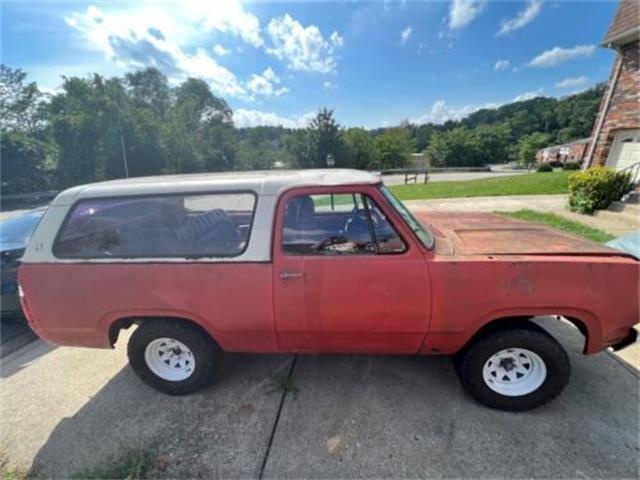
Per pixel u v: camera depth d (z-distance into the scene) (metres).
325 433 2.26
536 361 2.31
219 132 48.78
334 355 3.11
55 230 2.49
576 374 2.72
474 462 2.00
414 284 2.22
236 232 2.40
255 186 2.37
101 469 2.08
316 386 2.71
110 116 30.83
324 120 39.44
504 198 11.35
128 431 2.37
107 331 2.54
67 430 2.42
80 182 28.28
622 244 4.61
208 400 2.62
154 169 34.75
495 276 2.18
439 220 3.33
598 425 2.22
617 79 9.23
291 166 41.97
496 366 2.36
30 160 24.00
